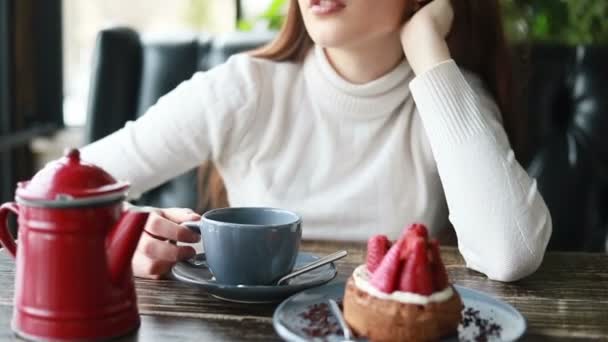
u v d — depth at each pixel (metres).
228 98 1.34
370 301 0.71
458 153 1.10
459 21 1.42
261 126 1.37
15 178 2.19
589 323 0.81
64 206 0.68
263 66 1.39
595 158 1.63
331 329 0.73
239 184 1.38
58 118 2.42
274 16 2.03
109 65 1.67
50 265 0.70
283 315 0.76
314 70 1.36
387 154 1.33
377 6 1.20
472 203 1.06
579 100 1.65
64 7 2.43
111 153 1.31
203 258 0.97
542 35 1.94
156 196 1.75
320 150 1.35
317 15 1.20
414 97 1.17
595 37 1.93
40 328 0.70
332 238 1.34
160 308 0.82
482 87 1.41
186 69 1.70
